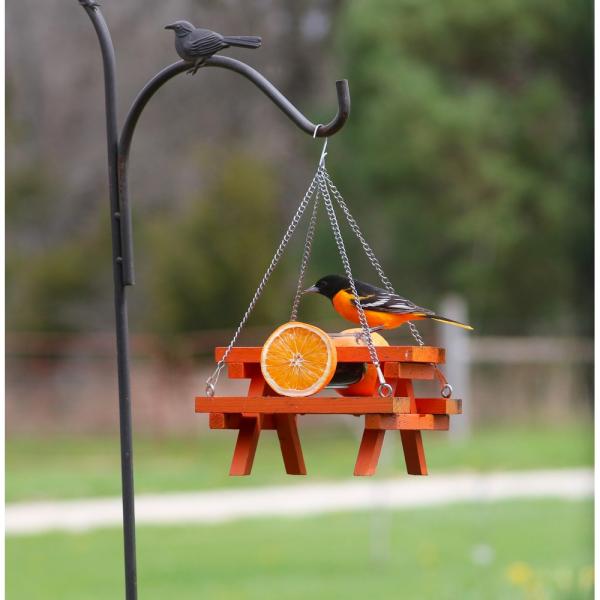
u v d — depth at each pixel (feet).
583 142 181.98
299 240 194.39
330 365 32.04
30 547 85.10
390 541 86.02
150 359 173.68
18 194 207.51
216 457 146.72
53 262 200.54
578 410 176.35
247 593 70.13
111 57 34.09
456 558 79.15
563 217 180.34
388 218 183.11
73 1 209.77
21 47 209.36
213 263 175.63
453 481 117.08
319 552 82.53
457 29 179.93
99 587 72.38
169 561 79.87
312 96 206.59
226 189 177.88
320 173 33.91
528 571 67.05
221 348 34.32
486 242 181.78
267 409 32.48
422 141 176.04
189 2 202.69
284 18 203.92
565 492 108.58
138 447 159.33
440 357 34.24
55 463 139.13
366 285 41.06
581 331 186.39
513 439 148.97
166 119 212.43
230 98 211.20
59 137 212.23
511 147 181.57
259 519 96.27
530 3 179.73
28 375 189.67
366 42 180.65
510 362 177.17
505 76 185.47
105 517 98.02
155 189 211.00
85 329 200.64
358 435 147.95
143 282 202.18
